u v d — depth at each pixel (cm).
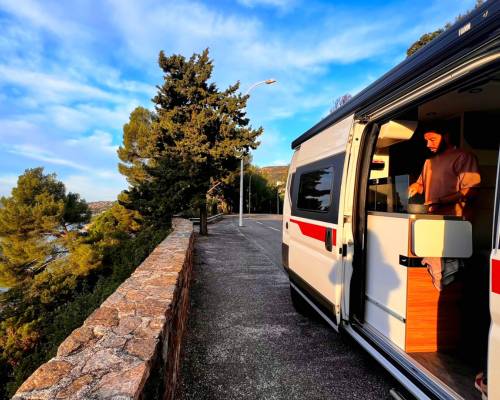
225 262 924
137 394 151
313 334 438
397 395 258
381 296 290
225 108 1630
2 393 957
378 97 269
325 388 314
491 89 274
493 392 160
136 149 2662
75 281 1605
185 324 445
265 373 341
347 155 325
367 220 315
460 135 346
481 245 304
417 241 248
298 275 466
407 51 1018
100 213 2592
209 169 1592
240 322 480
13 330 1280
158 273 376
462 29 172
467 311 261
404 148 393
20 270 2042
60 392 148
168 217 1248
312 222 406
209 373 341
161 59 1622
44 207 2075
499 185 166
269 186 5756
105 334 212
